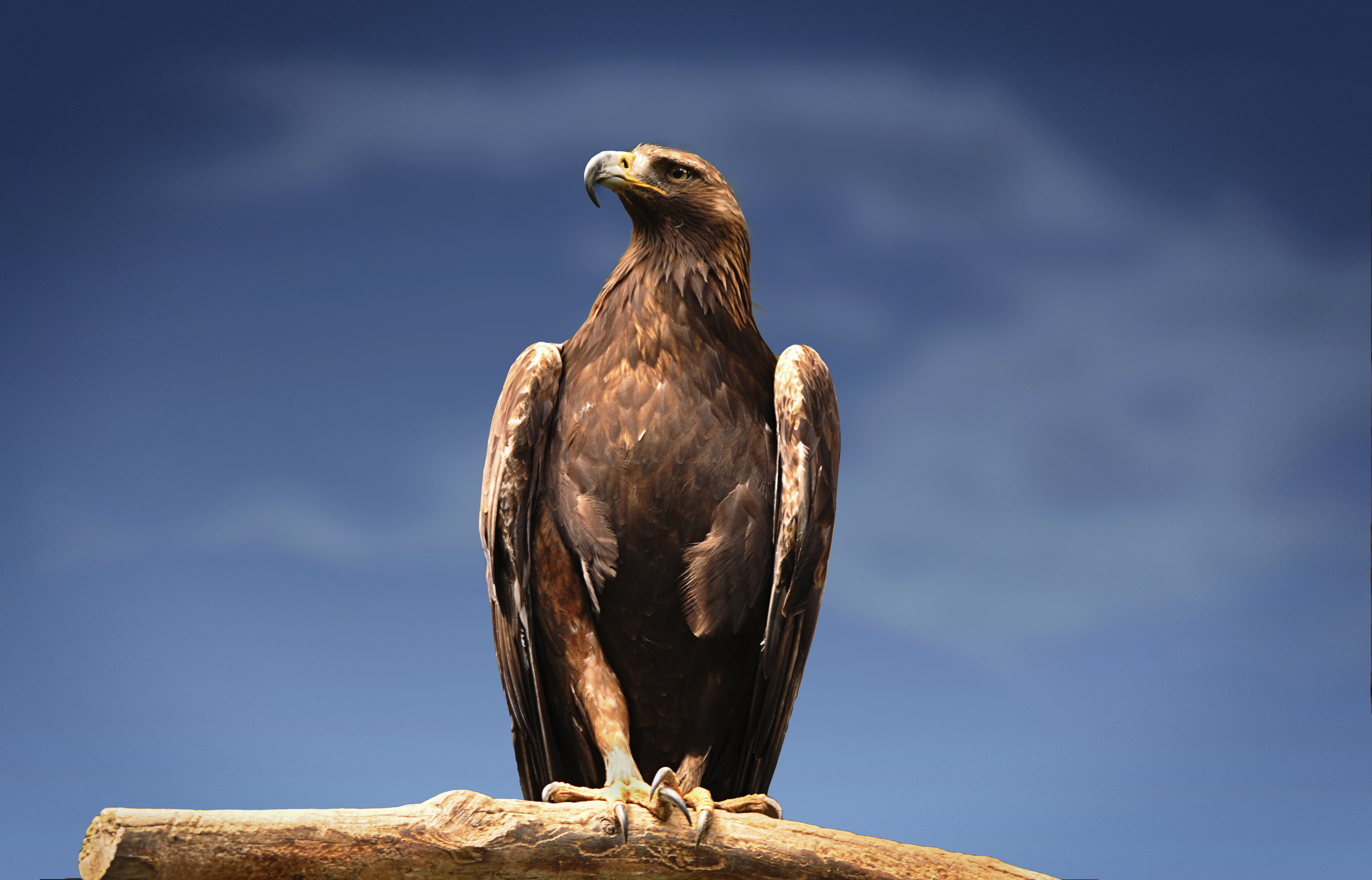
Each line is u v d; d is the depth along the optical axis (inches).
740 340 288.4
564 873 227.0
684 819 236.4
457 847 219.6
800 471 271.4
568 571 279.6
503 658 288.7
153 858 206.8
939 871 237.3
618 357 280.1
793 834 236.5
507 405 286.4
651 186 286.7
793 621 279.6
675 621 278.1
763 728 285.6
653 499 272.5
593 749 284.4
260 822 213.0
